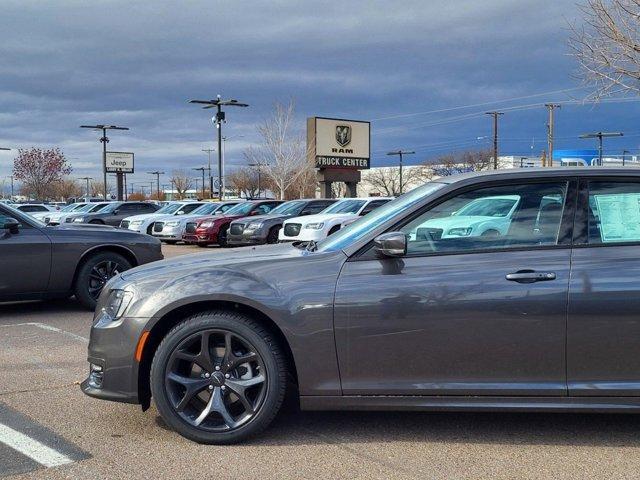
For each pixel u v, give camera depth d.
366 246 3.99
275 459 3.76
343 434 4.14
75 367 5.89
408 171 83.94
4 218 8.25
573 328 3.76
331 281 3.91
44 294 8.39
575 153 58.06
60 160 70.88
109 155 64.50
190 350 4.00
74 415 4.54
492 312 3.79
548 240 3.93
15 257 8.09
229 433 3.94
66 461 3.74
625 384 3.77
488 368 3.82
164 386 3.95
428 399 3.86
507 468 3.62
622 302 3.73
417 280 3.85
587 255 3.85
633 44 11.29
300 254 4.17
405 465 3.67
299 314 3.87
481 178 4.08
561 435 4.11
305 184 52.88
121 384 4.01
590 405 3.79
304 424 4.32
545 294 3.77
